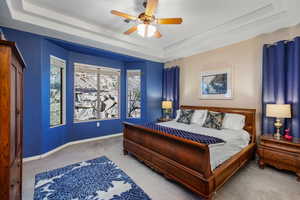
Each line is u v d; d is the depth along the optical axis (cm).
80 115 417
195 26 304
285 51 262
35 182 213
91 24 301
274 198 179
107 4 237
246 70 319
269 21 255
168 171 209
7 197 96
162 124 346
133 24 300
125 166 264
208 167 162
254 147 292
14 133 115
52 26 272
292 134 250
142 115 492
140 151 270
